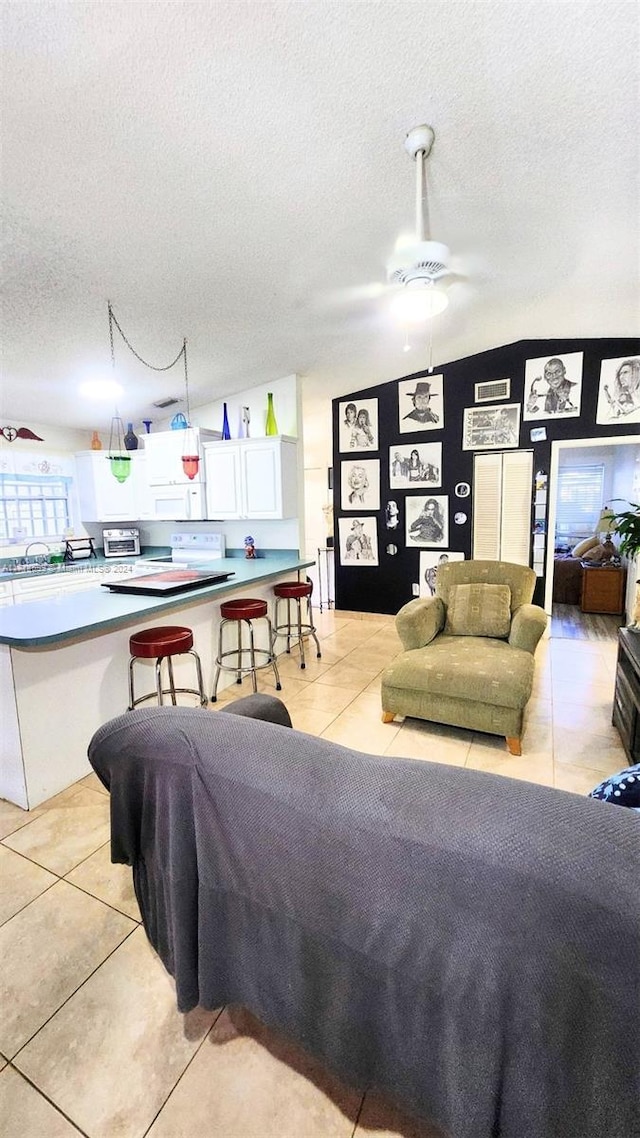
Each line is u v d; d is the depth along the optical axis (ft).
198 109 4.99
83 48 4.22
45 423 15.23
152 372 12.24
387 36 4.45
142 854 4.10
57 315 8.84
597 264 9.28
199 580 9.86
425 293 7.64
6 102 4.62
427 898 2.50
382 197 6.85
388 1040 2.99
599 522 22.71
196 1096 3.58
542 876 2.18
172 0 3.92
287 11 4.13
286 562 13.96
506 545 15.98
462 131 5.69
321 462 24.30
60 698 7.48
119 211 6.39
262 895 3.21
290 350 12.25
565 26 4.44
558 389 14.80
